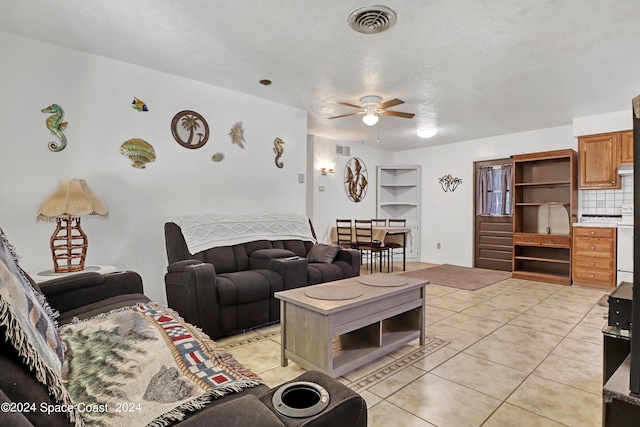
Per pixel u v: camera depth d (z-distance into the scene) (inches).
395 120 199.3
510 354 99.8
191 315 104.8
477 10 88.7
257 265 134.3
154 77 131.0
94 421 34.7
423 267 252.8
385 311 93.9
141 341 53.9
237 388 42.2
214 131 147.8
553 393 78.6
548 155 202.1
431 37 103.1
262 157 164.6
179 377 43.9
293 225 164.1
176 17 93.9
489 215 246.4
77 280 78.9
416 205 287.9
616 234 174.6
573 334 115.6
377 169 290.2
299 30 100.0
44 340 34.9
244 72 132.3
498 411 71.6
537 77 133.7
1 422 20.3
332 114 189.5
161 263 133.9
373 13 90.5
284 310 91.0
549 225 216.8
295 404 37.1
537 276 201.9
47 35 104.8
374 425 66.8
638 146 38.2
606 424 44.3
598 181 183.5
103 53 117.0
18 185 105.2
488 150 246.1
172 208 136.8
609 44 106.7
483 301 157.5
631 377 39.9
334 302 83.4
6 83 103.0
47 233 110.3
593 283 182.2
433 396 77.5
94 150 118.6
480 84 141.6
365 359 87.9
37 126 108.0
